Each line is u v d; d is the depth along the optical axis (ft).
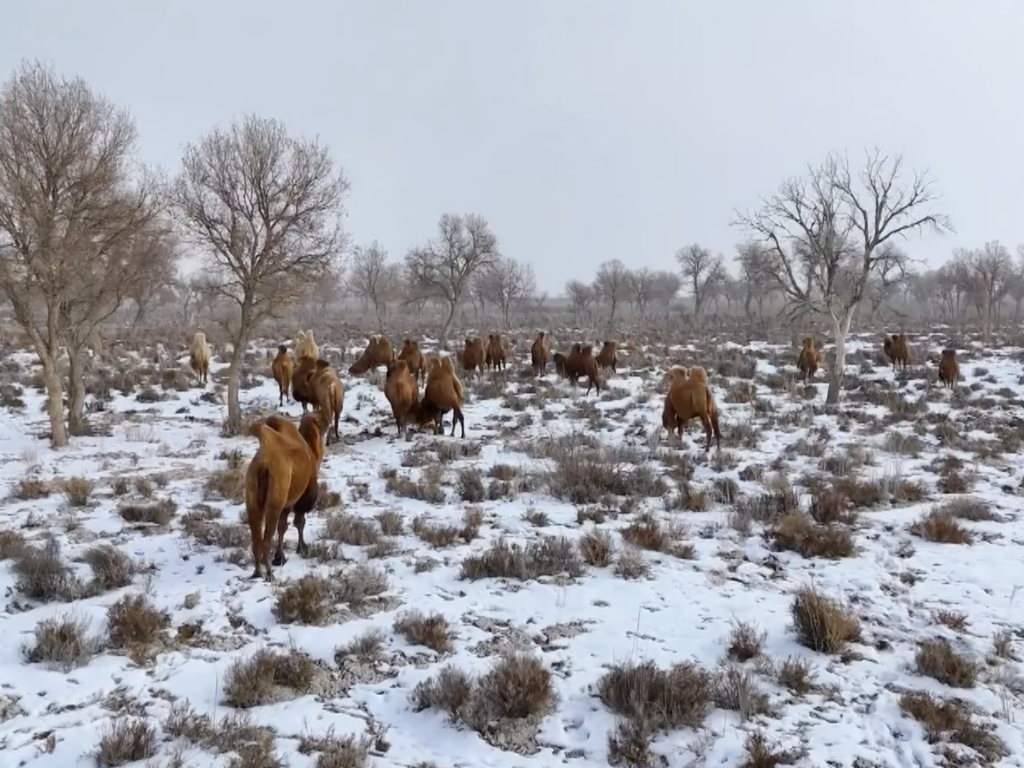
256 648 21.25
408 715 18.16
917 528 31.83
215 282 89.86
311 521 32.99
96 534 30.66
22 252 46.65
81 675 19.45
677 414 48.57
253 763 15.53
